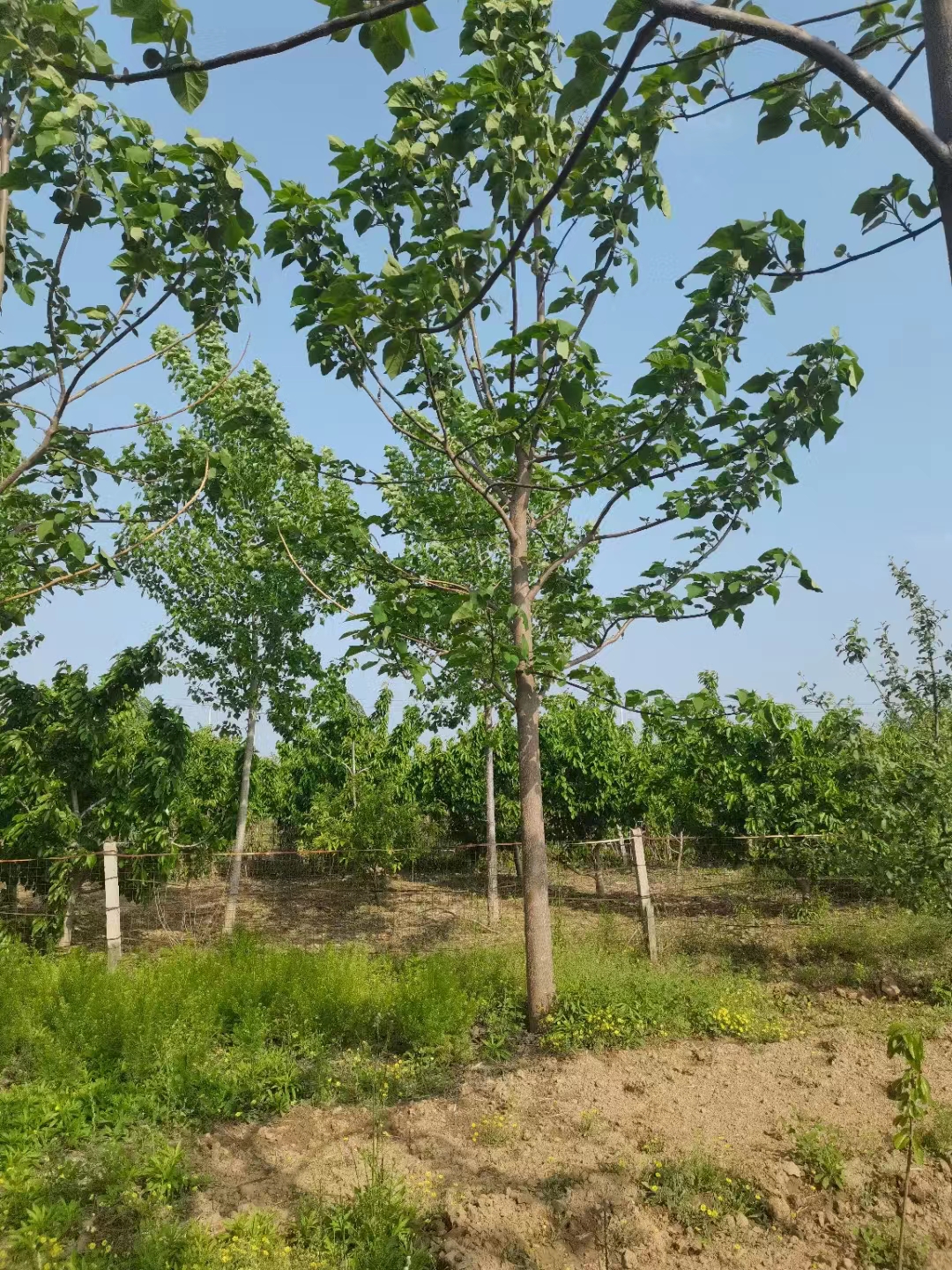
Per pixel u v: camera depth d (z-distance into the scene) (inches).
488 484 262.4
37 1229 144.6
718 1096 203.9
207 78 92.1
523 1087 212.2
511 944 347.9
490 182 164.9
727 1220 149.2
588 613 286.0
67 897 325.1
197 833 373.1
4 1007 232.2
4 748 319.0
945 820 303.0
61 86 118.3
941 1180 160.6
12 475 157.8
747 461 242.5
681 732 269.9
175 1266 135.9
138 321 161.8
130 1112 193.6
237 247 159.0
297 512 366.6
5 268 163.0
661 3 81.7
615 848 536.1
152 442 358.3
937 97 78.0
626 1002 258.5
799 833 392.5
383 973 290.7
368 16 83.0
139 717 445.4
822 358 207.9
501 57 179.8
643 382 201.9
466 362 257.8
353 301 167.3
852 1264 137.6
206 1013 238.4
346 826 454.0
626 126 205.3
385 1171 167.5
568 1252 141.6
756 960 334.0
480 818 539.5
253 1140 185.8
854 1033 248.8
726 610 240.4
